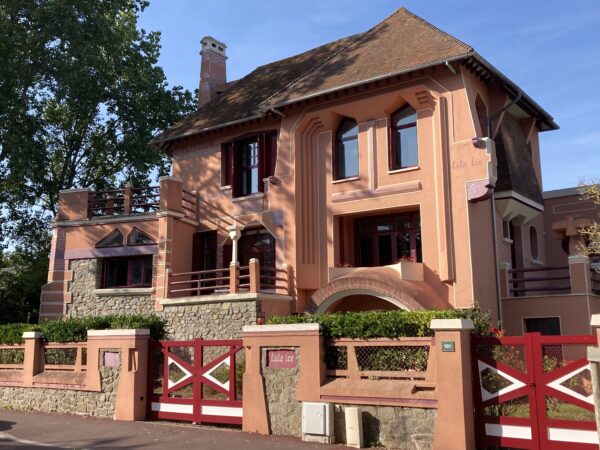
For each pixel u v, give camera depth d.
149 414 13.94
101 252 23.91
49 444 11.36
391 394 10.39
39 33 25.52
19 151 26.30
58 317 24.05
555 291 22.50
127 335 14.21
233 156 23.83
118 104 31.95
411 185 19.09
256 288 19.19
